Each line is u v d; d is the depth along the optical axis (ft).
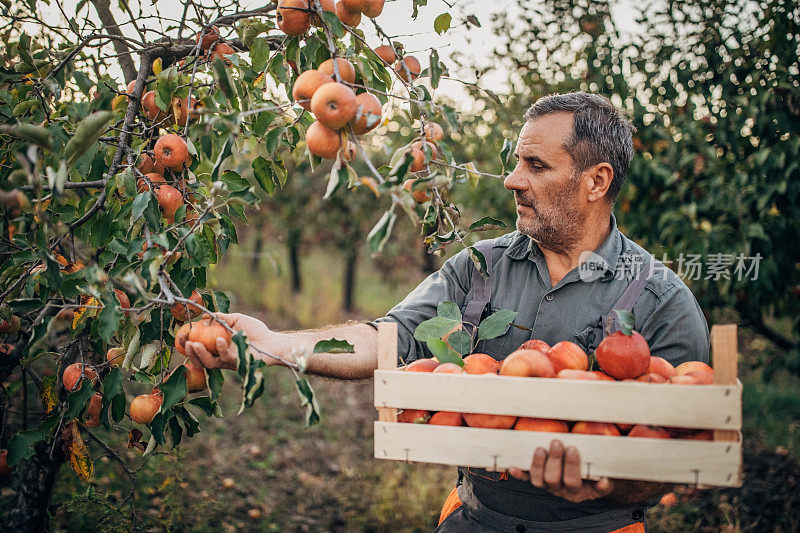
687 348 5.12
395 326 4.18
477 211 13.88
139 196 4.58
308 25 4.67
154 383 4.93
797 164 9.21
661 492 4.57
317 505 12.55
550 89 12.25
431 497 12.64
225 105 4.58
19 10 6.16
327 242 32.60
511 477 5.24
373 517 12.00
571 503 5.13
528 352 4.08
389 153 3.84
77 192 5.90
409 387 4.06
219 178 4.49
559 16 11.54
